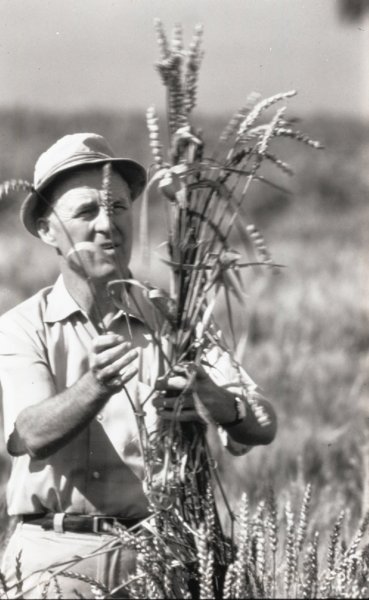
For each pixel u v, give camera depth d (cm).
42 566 382
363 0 845
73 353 395
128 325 371
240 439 396
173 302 370
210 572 338
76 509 385
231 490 661
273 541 358
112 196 385
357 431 743
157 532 358
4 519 506
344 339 1082
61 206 390
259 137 369
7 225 2175
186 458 372
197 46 362
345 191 3145
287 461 707
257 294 1377
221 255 365
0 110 3959
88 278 369
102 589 351
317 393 891
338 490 623
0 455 726
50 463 385
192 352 374
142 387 389
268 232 2814
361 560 360
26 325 396
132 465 386
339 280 1648
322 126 3550
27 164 3722
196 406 360
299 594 350
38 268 1809
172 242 370
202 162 364
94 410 363
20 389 383
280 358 1035
